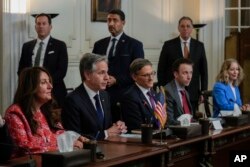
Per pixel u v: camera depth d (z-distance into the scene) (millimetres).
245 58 8633
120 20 6070
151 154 3430
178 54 7047
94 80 4117
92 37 7777
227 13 9523
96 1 7781
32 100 3598
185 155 3951
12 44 6707
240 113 5355
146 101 4582
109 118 4336
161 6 8992
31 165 2883
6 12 6621
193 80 6996
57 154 2854
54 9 7230
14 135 3479
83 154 2963
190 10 9344
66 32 7406
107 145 3701
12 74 6711
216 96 5695
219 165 4516
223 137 4520
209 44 9312
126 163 3215
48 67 6090
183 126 4133
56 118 4008
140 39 8672
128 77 5965
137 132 4348
